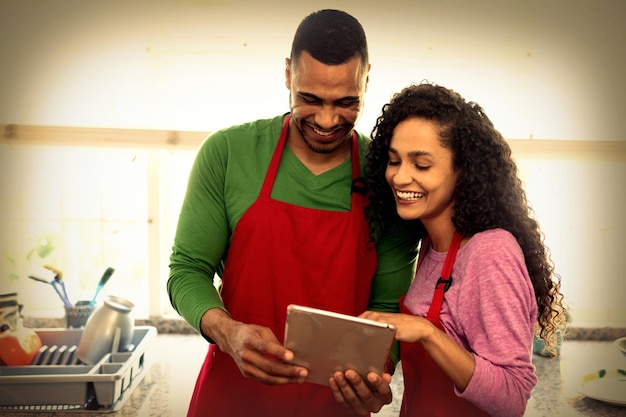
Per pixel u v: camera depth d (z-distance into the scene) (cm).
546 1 193
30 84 198
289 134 108
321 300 104
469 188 89
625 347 176
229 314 105
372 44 194
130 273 214
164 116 199
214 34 195
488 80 197
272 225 103
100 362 167
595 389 170
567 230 211
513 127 200
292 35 195
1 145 203
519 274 83
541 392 171
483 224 90
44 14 195
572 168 207
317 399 107
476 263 86
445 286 90
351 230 105
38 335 189
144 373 180
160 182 211
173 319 217
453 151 89
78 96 199
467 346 88
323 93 92
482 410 90
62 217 209
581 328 213
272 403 107
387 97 196
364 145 109
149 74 198
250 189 104
